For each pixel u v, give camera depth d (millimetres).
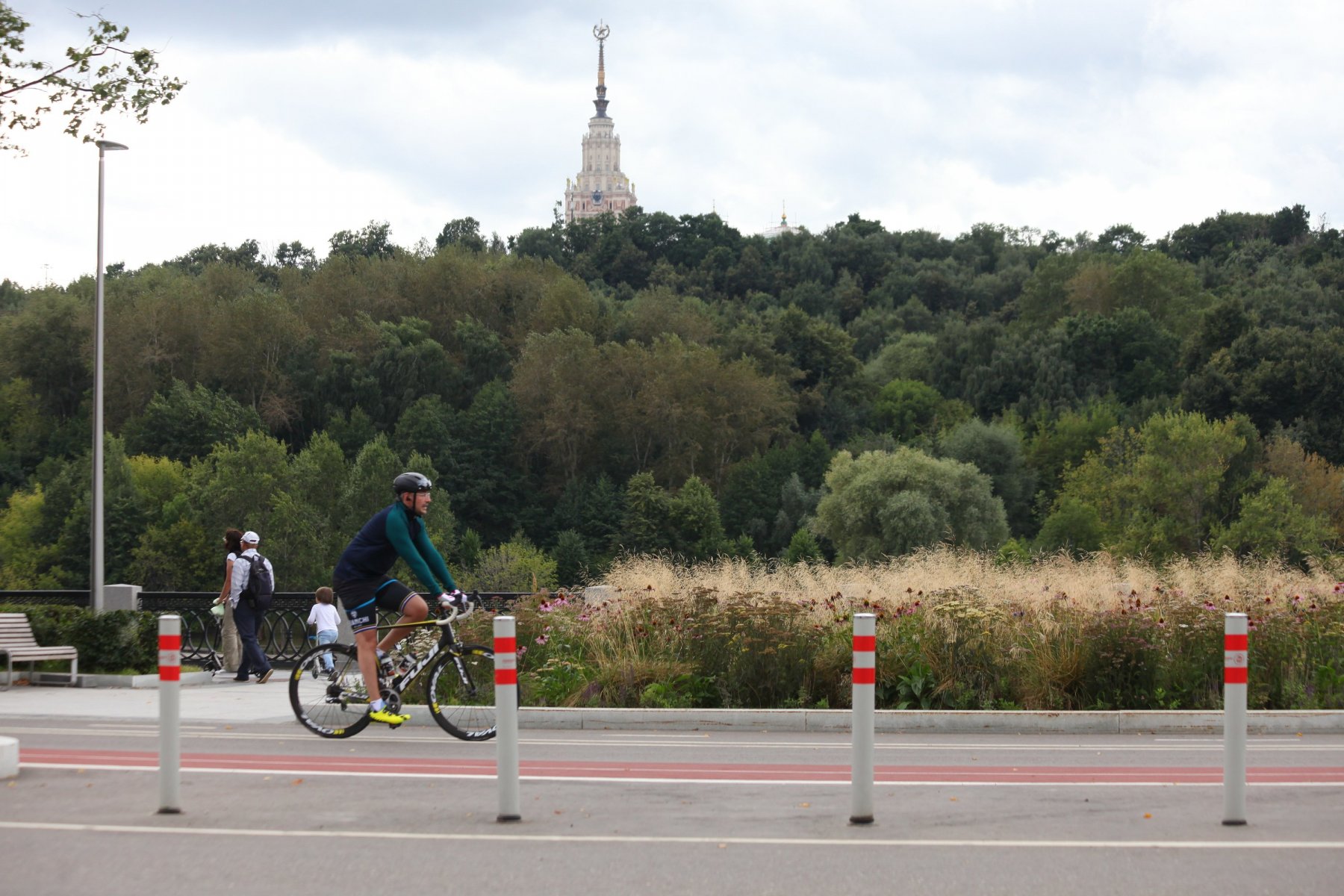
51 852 7598
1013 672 16312
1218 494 90562
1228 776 8664
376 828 8367
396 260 153875
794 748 13016
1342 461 102312
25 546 98438
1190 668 16172
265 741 12945
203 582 96438
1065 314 161000
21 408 119000
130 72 16609
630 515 114375
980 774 11180
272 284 169000
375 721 12797
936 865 7348
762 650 16234
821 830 8414
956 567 21781
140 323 123688
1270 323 130625
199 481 102625
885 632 16797
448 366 132000
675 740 13773
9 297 157000
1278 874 7160
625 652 17109
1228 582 19906
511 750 8633
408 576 60969
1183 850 7781
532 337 131875
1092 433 115062
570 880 6957
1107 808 9328
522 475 124500
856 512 95375
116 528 97312
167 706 8867
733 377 129875
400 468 99938
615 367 129000
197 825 8430
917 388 139875
